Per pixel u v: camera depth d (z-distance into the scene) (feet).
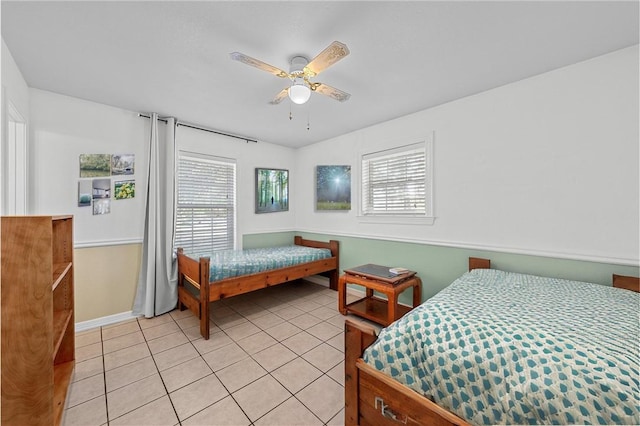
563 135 6.68
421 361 3.68
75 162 8.15
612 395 2.54
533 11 4.71
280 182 14.07
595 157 6.26
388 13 4.75
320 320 8.96
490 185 7.90
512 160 7.48
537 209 7.09
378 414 3.69
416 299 9.05
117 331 8.04
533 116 7.11
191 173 11.00
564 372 2.85
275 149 13.92
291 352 6.88
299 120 10.37
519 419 2.86
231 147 12.14
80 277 8.18
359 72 6.85
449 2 4.50
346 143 12.14
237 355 6.73
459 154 8.53
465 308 4.45
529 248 7.23
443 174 8.91
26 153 7.13
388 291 7.93
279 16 4.79
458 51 5.94
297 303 10.65
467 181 8.37
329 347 7.14
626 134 5.90
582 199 6.45
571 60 6.35
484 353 3.33
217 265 8.66
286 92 6.59
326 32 5.25
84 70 6.64
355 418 3.94
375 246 11.02
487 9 4.66
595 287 5.77
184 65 6.43
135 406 4.96
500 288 5.86
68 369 5.72
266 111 9.39
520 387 2.93
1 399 3.60
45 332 3.79
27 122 7.24
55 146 7.82
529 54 6.08
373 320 8.45
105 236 8.64
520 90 7.31
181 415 4.75
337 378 5.81
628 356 2.93
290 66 6.24
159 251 9.34
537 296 5.22
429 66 6.57
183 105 8.83
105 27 5.07
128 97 8.18
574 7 4.62
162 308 9.41
